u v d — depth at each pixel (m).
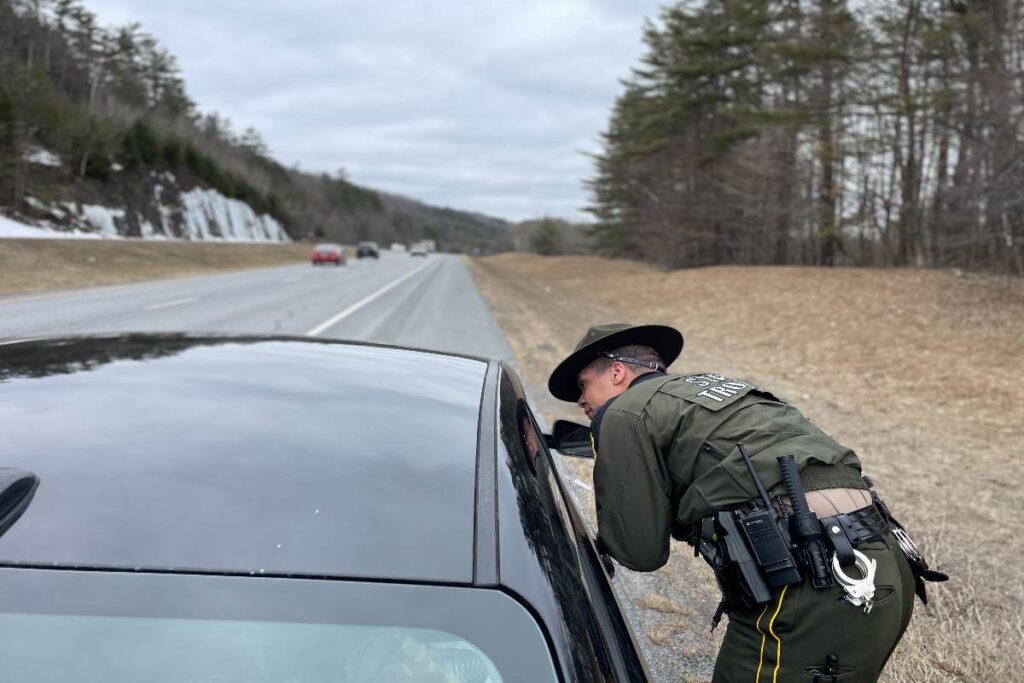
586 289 32.72
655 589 3.66
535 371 9.12
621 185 58.69
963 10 20.62
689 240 41.31
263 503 1.18
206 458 1.31
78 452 1.29
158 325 11.41
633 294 27.12
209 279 25.50
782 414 1.99
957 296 16.45
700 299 22.67
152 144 72.38
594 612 1.25
